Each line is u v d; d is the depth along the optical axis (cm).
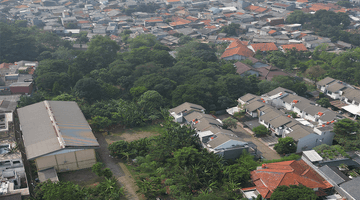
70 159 6706
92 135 7356
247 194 6028
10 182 5947
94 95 10562
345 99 10788
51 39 16225
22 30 16900
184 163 6594
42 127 7331
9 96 10025
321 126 8406
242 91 11250
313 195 5441
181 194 5972
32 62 13300
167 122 8944
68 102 9044
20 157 6406
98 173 6419
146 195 6119
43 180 6272
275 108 9900
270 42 18175
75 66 12288
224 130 8331
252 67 14262
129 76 11631
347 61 14238
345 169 6612
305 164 6856
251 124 9388
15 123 8200
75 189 5775
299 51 16400
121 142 7550
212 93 10825
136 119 9206
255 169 6756
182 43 18875
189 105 9600
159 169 6675
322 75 12925
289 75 13712
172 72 12094
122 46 18375
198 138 7719
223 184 6366
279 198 5406
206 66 13238
